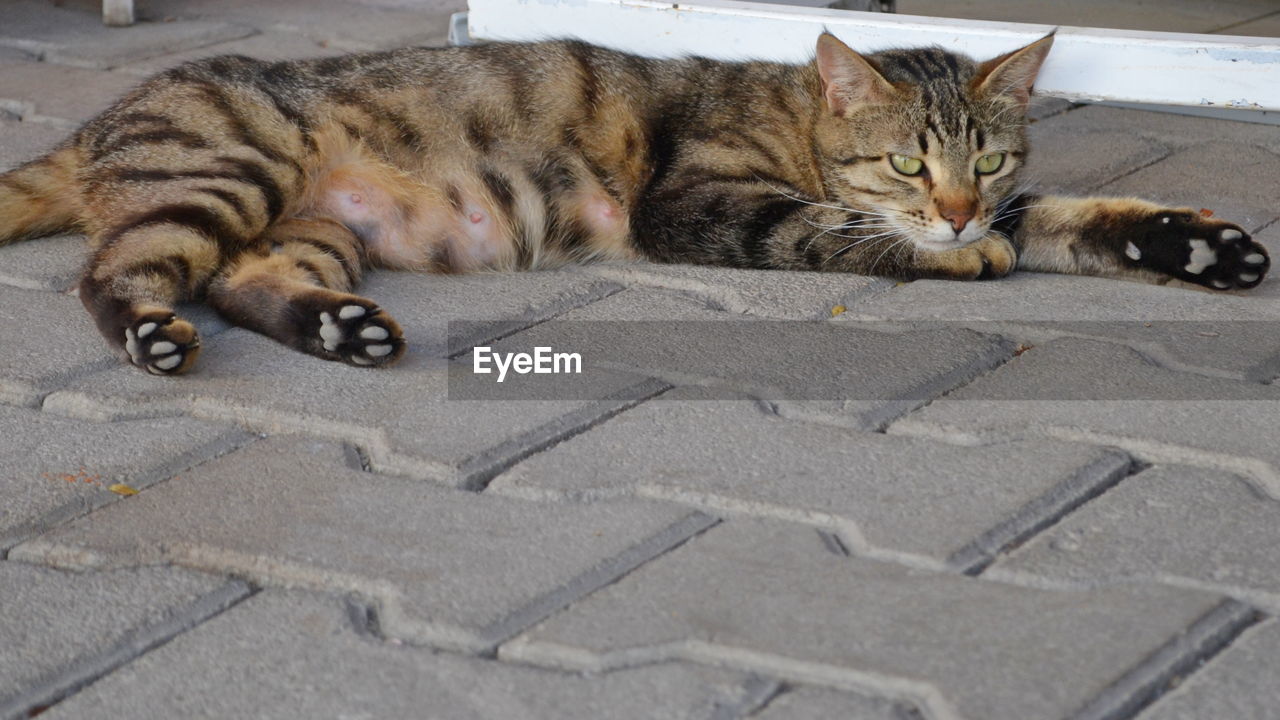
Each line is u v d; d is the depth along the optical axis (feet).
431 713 4.99
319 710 4.99
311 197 6.27
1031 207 6.27
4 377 5.73
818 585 5.17
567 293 6.13
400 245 6.32
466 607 5.15
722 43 6.87
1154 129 7.14
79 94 7.38
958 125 6.20
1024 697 4.97
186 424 5.63
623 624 5.11
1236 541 5.24
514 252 6.38
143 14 8.22
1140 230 6.11
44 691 5.05
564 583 5.19
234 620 5.15
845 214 6.30
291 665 5.07
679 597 5.16
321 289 5.89
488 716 4.98
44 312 6.00
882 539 5.26
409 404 5.65
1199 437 5.49
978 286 6.14
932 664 5.02
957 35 6.70
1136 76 6.59
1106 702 4.97
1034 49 6.24
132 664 5.08
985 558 5.24
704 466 5.45
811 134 6.36
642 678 5.03
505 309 6.04
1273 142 6.99
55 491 5.42
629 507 5.36
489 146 6.36
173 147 6.19
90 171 6.24
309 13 8.25
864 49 6.77
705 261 6.31
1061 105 7.36
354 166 6.28
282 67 6.37
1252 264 6.02
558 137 6.39
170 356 5.73
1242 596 5.14
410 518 5.34
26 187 6.30
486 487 5.45
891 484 5.39
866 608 5.13
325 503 5.38
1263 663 5.02
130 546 5.30
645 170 6.40
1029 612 5.11
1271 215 6.46
